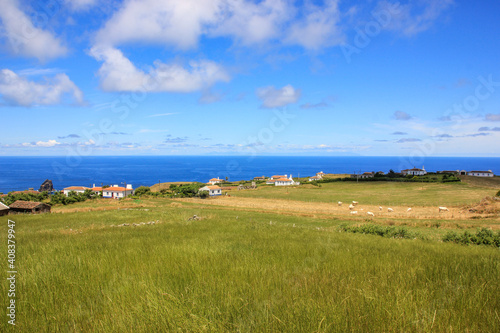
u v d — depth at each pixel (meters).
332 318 4.19
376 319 4.20
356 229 25.38
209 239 14.03
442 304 4.81
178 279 6.54
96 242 13.31
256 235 16.83
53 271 7.42
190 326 4.10
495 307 4.72
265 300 4.98
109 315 4.62
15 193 83.75
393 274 6.94
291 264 8.37
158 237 15.38
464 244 18.67
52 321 4.61
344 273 7.07
